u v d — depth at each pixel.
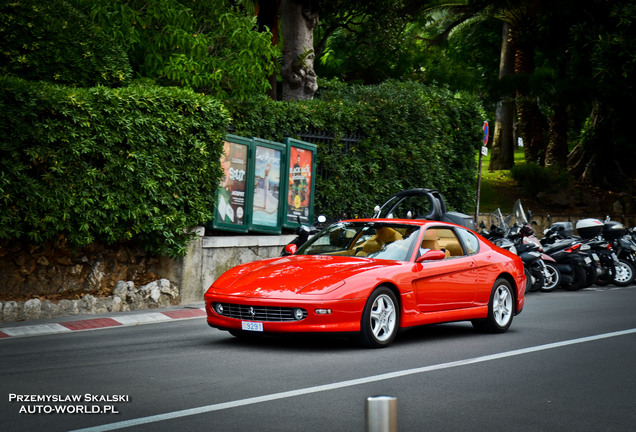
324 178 16.30
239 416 5.08
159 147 11.70
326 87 20.14
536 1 31.50
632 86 29.34
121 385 6.03
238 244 13.57
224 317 7.98
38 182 10.23
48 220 10.16
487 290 9.37
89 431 4.67
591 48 28.89
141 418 4.99
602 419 5.26
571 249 15.99
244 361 7.15
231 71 15.83
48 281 10.68
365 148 17.00
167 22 15.62
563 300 14.03
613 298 14.45
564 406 5.62
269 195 14.56
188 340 8.55
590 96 31.30
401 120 17.86
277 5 22.25
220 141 12.75
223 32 16.34
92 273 11.17
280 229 14.87
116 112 11.00
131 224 11.44
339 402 5.53
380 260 8.49
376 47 27.25
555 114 34.97
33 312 10.23
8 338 8.79
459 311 8.97
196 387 5.97
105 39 12.49
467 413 5.32
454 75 37.59
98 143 10.87
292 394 5.76
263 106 14.59
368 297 7.82
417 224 9.06
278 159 14.72
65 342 8.41
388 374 6.61
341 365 6.99
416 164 18.14
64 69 11.70
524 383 6.43
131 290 11.55
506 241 15.56
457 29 40.16
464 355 7.75
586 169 34.25
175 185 12.01
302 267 8.23
